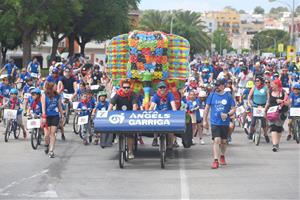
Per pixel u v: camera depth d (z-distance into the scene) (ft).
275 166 44.60
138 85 54.80
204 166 44.57
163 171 42.22
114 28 198.70
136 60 54.19
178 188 35.73
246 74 81.66
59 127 58.90
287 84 83.66
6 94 68.80
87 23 196.95
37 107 51.96
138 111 43.52
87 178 39.24
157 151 52.60
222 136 43.93
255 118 58.44
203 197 33.04
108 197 33.06
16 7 149.38
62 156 49.29
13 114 57.67
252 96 58.44
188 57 55.42
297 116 58.85
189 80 67.21
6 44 209.05
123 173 41.37
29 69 98.17
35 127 51.75
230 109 43.65
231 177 39.68
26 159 47.24
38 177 39.32
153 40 53.93
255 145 57.57
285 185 36.76
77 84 68.44
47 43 281.54
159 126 42.75
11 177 39.11
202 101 57.98
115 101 45.44
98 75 89.35
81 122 56.59
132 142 47.60
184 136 50.14
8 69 107.24
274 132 53.42
